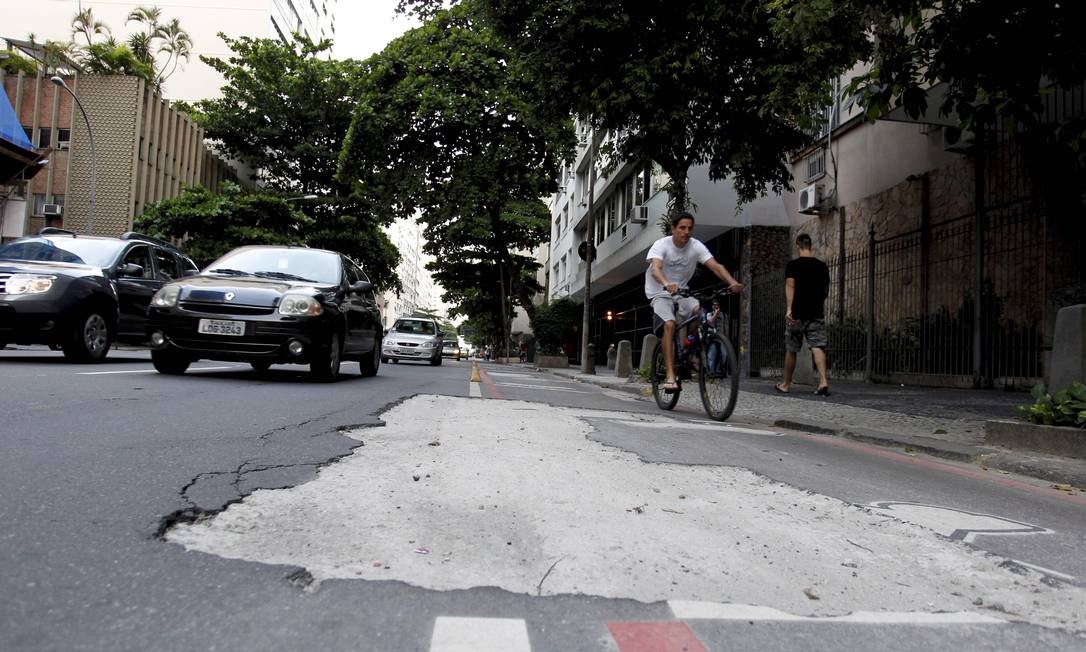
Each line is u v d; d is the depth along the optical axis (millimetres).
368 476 3066
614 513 2707
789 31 6434
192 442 3607
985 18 5340
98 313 9234
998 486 3957
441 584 1904
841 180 14391
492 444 4062
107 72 34281
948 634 1762
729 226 16344
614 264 23406
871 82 5805
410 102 21531
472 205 23094
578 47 10266
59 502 2424
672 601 1880
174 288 7648
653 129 10352
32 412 4316
